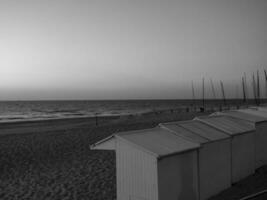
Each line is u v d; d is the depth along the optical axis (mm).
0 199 10148
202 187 8008
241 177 10023
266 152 11781
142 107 113312
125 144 7293
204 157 8117
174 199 7090
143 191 6965
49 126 37188
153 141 7516
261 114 12633
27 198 10078
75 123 41062
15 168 14297
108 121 40875
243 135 10227
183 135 8234
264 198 7785
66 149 18406
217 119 10891
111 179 11492
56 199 9773
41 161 15516
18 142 21625
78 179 11773
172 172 7082
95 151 17094
